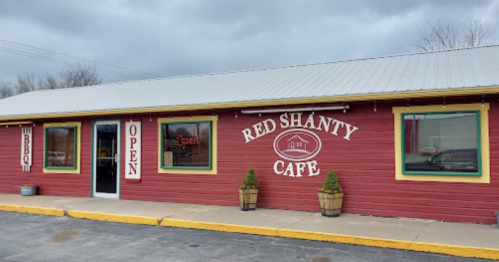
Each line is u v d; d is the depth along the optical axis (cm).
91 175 1281
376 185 915
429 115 872
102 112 1202
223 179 1089
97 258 668
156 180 1181
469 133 837
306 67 1309
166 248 726
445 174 849
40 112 1306
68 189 1316
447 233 747
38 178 1366
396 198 895
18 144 1407
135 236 821
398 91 843
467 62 994
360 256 660
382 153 911
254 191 1005
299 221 873
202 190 1116
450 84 821
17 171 1405
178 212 1002
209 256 672
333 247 717
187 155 1142
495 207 811
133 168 1213
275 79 1212
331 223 847
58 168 1330
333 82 1036
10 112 1395
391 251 687
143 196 1198
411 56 1181
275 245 738
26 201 1209
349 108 944
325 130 972
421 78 917
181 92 1268
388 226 810
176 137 1159
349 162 944
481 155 822
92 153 1282
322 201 922
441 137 862
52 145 1353
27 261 655
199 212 995
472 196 830
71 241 784
